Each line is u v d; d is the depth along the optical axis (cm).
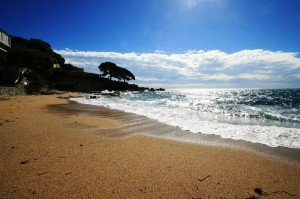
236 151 699
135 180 457
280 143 805
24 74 4122
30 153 597
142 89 9756
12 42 5638
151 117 1438
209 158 621
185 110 1884
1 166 501
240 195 411
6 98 2559
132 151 661
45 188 406
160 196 397
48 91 4522
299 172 532
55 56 6562
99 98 3878
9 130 862
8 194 380
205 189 431
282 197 409
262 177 498
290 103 2844
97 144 725
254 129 1059
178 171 516
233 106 2439
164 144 766
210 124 1193
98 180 450
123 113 1639
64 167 510
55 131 888
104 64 8394
